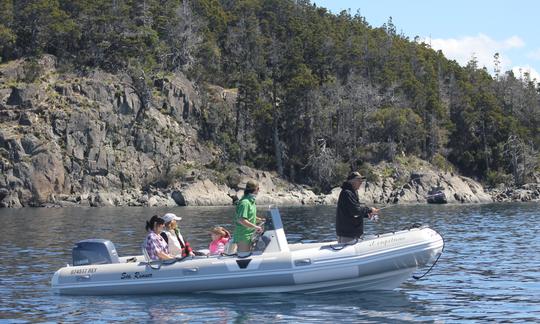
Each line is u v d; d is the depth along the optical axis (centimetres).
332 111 9869
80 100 8594
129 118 8800
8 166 7538
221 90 10431
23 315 1240
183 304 1319
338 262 1394
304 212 5344
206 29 11362
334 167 9138
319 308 1278
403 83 10981
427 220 4178
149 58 9825
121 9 10175
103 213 5388
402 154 9944
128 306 1308
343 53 11419
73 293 1430
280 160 9419
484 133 10869
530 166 10469
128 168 8375
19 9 9831
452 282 1574
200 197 7844
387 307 1291
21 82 8750
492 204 7625
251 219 1423
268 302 1331
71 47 9569
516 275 1681
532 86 12900
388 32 14738
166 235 1502
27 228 3441
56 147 7900
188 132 9325
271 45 11525
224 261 1403
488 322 1174
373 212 1445
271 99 10119
